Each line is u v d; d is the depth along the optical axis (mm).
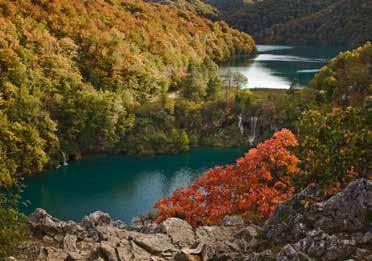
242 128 130875
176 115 131750
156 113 127938
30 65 124562
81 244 32406
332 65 148750
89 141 117375
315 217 26906
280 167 43188
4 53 116875
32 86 118438
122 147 118000
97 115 116812
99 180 97250
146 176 99375
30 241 32844
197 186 46000
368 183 26141
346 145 30594
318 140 32656
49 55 130625
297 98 134250
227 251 28688
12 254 29906
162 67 163250
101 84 137250
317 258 23531
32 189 91812
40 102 114000
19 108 107938
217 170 46250
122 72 141125
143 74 144375
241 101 134250
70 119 115875
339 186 30016
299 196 29766
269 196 39656
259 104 132500
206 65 172500
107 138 118250
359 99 123188
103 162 110312
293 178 36469
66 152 111312
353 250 23375
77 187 92688
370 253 23141
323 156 31641
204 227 33594
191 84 145500
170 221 33938
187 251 27062
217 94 145000
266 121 129875
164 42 180625
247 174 43531
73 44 141375
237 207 41188
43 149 106000
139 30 179125
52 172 102750
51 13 154000
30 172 100125
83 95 117688
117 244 30672
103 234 33219
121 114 121312
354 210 25688
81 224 44719
